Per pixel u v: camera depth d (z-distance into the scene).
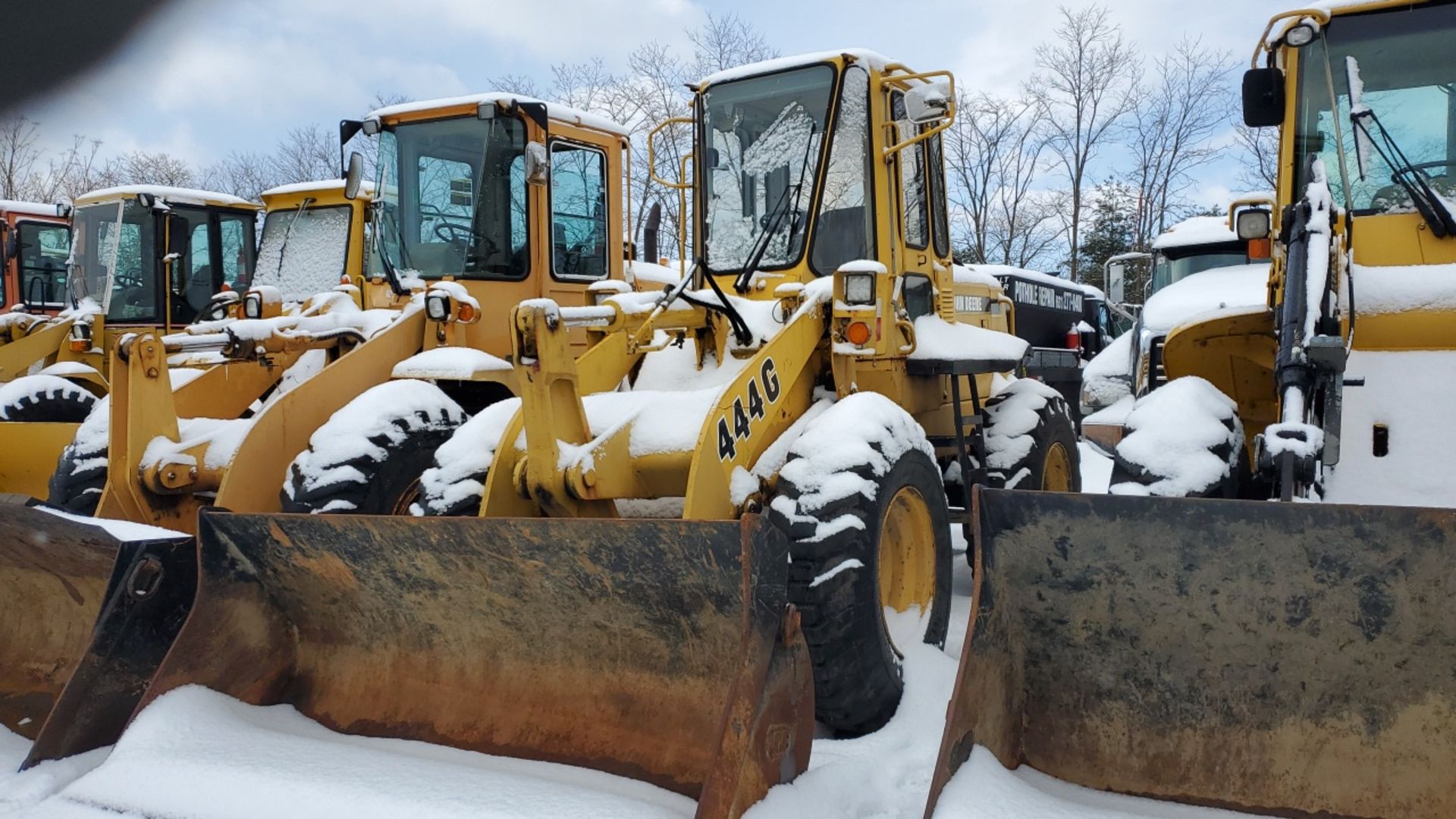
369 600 3.59
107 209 9.04
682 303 4.85
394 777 3.09
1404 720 2.67
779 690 2.91
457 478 4.15
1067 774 3.01
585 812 2.82
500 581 3.31
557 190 6.14
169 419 4.86
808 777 3.06
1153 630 2.89
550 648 3.39
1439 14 4.29
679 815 2.78
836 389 4.48
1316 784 2.75
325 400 4.96
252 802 3.00
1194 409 3.92
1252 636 2.79
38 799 3.15
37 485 6.07
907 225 5.21
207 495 4.85
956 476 5.61
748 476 3.92
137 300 9.01
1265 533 2.68
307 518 3.41
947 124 4.81
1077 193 23.73
